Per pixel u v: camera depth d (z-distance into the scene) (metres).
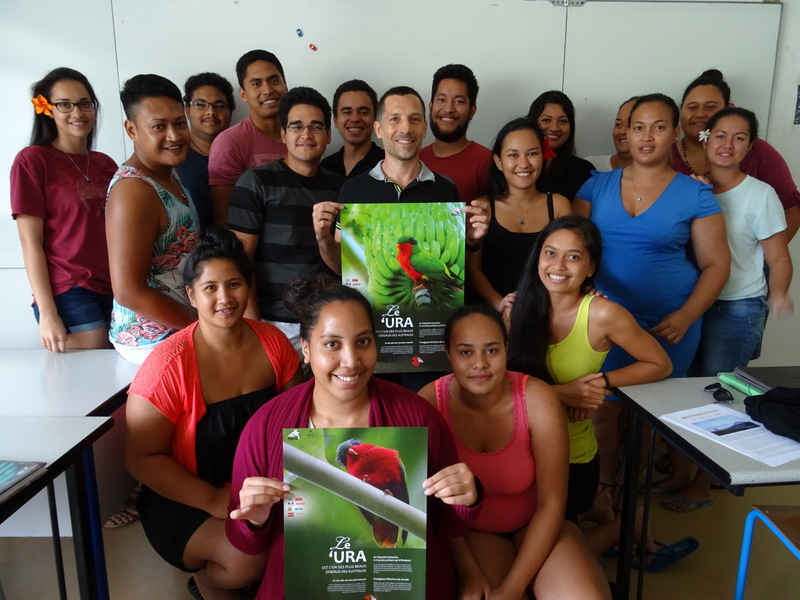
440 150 2.66
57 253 2.24
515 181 2.11
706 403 1.58
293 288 1.62
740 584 1.49
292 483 1.09
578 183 2.68
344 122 2.65
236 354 1.62
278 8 2.82
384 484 1.10
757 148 2.57
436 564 1.24
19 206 2.16
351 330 1.11
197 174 2.67
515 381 1.48
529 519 1.51
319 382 1.16
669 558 1.95
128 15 2.79
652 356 1.72
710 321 2.37
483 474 1.48
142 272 1.76
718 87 2.56
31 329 3.04
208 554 1.53
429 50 2.90
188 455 1.58
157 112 1.75
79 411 1.54
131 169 1.76
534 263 1.74
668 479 2.44
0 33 2.77
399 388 1.26
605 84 2.97
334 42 2.87
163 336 1.88
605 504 2.15
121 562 2.03
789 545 1.31
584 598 1.30
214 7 2.80
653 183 2.11
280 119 2.09
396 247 1.78
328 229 1.82
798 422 1.36
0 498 1.10
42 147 2.24
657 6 2.90
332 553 1.12
